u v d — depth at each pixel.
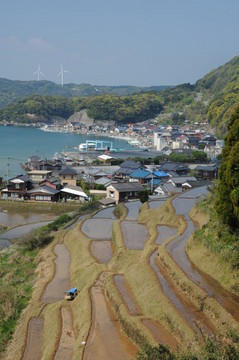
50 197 71.81
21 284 32.03
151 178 82.88
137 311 22.62
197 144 155.88
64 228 47.00
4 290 29.28
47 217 63.22
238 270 23.53
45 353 20.69
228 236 26.80
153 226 37.88
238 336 17.19
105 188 78.12
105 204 64.75
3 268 35.84
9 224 58.69
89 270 30.62
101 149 150.12
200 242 28.61
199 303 21.78
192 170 97.44
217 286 23.47
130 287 25.77
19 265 36.91
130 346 20.20
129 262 30.09
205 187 58.94
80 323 22.80
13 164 110.69
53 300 27.75
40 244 41.69
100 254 34.56
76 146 163.50
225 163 26.41
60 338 22.08
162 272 26.55
